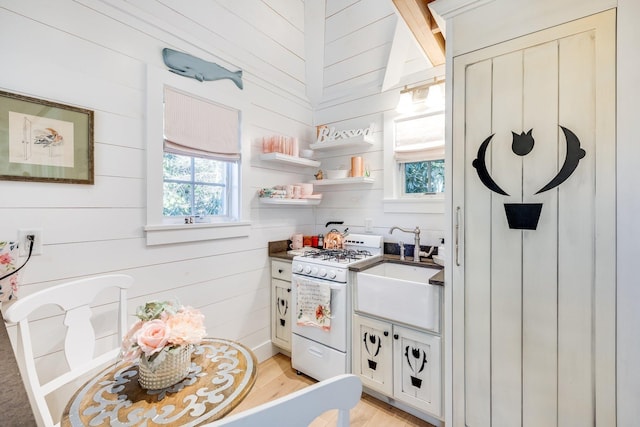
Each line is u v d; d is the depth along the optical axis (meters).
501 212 1.27
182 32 1.77
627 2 1.00
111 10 1.47
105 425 0.73
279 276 2.32
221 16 1.88
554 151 1.14
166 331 0.88
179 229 1.76
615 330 1.05
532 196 1.19
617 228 1.04
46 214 1.29
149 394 0.85
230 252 2.09
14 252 1.20
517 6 1.21
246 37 2.08
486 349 1.32
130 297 1.56
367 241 2.30
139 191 1.59
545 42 1.15
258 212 2.29
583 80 1.08
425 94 2.08
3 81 1.17
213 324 1.98
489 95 1.28
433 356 1.55
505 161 1.25
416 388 1.62
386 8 2.06
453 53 1.36
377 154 2.42
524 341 1.23
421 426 1.65
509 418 1.26
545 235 1.17
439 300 1.53
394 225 2.32
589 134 1.08
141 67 1.59
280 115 2.49
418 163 2.27
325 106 2.74
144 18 1.60
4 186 1.18
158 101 1.65
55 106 1.30
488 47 1.28
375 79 2.39
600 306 1.07
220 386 0.89
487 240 1.30
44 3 1.27
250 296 2.23
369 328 1.80
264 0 2.01
